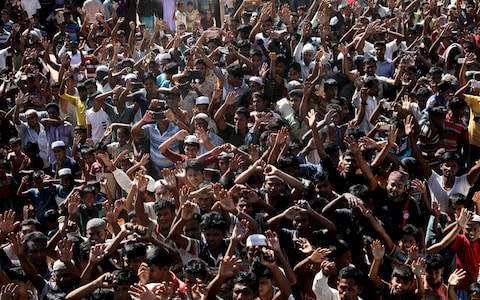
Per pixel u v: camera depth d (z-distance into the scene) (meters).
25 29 19.19
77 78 15.97
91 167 11.68
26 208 10.86
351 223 9.09
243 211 9.13
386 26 16.69
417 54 15.34
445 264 9.26
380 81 13.91
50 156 13.27
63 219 9.38
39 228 9.56
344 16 17.80
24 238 8.80
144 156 11.12
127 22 19.84
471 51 15.76
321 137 11.96
